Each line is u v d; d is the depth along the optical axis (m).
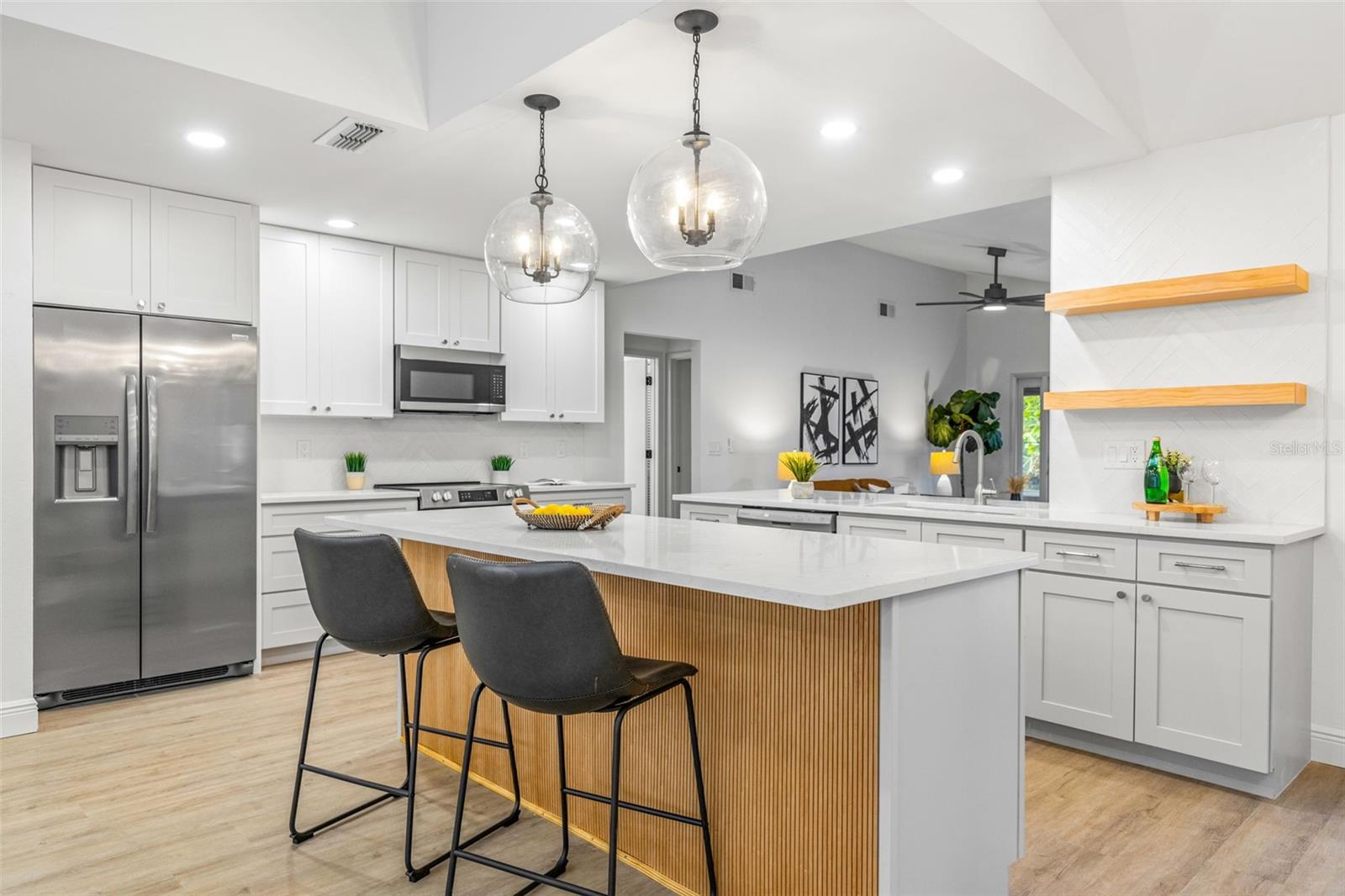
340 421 5.06
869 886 1.79
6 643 3.30
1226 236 3.27
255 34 2.79
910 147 3.33
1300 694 2.97
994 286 7.59
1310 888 2.19
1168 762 2.97
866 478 8.41
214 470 4.00
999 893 2.06
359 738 3.29
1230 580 2.76
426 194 3.96
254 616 4.14
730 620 2.10
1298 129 3.10
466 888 2.21
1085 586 3.10
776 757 1.99
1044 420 9.79
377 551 2.23
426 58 3.19
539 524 2.66
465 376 5.20
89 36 2.47
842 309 8.60
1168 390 3.26
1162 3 2.82
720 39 2.46
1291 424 3.12
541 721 2.65
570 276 2.58
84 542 3.62
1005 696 2.08
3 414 3.32
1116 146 3.33
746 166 2.15
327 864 2.31
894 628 1.74
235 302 4.07
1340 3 2.70
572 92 2.84
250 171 3.64
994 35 2.60
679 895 2.18
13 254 3.35
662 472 7.48
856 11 2.31
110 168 3.60
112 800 2.71
